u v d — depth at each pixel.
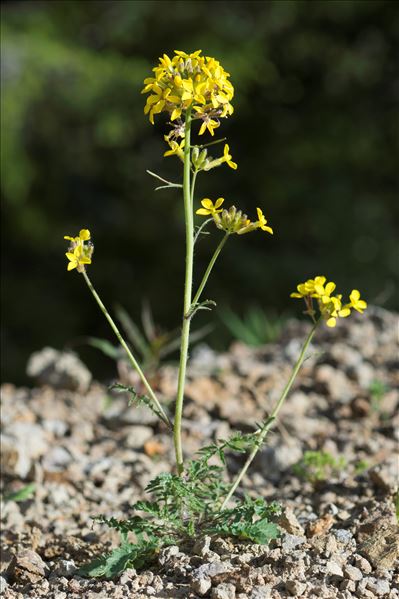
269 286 12.48
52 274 13.20
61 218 12.88
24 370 12.29
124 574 2.98
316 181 13.55
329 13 13.40
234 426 4.55
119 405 4.92
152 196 13.19
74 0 12.96
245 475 4.08
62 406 4.91
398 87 13.91
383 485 3.63
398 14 13.64
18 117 11.46
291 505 3.66
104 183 13.30
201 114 2.95
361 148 13.57
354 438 4.36
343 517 3.41
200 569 2.91
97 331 13.12
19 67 11.51
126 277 13.08
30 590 3.01
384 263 12.52
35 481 4.09
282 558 2.99
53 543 3.48
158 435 4.52
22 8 12.98
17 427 4.43
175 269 12.93
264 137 13.73
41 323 12.67
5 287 12.83
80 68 11.73
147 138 13.21
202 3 12.91
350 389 4.97
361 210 13.06
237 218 2.98
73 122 12.02
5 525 3.73
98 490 4.00
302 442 4.37
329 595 2.79
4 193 11.83
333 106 13.86
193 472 3.10
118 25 12.84
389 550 3.03
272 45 13.49
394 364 5.31
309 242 13.41
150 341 5.26
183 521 3.20
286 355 5.57
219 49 12.82
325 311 3.12
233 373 5.25
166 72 2.92
